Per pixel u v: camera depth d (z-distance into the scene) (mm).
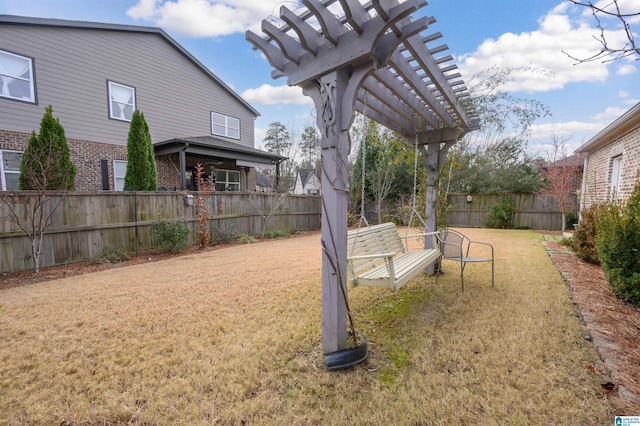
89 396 1802
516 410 1624
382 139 6758
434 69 2506
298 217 10859
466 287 3830
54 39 7891
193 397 1770
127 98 9453
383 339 2463
